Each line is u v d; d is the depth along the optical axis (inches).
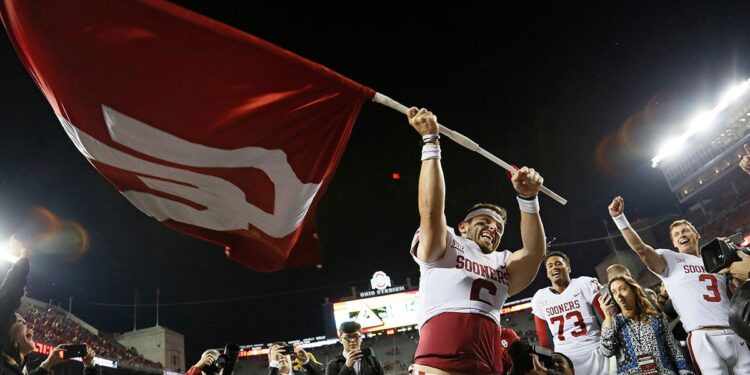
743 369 228.1
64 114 139.1
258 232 158.9
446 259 123.6
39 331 1111.6
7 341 180.7
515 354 170.9
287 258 165.9
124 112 133.9
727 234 1259.2
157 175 146.6
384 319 1481.3
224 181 145.2
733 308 99.0
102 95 133.0
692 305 242.1
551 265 291.3
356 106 143.0
